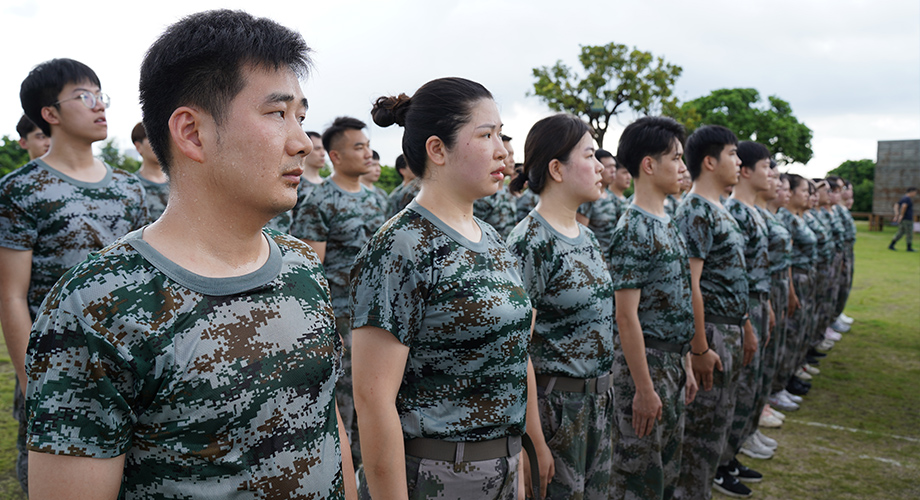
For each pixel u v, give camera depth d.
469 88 1.63
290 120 0.99
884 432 4.53
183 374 0.90
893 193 25.72
